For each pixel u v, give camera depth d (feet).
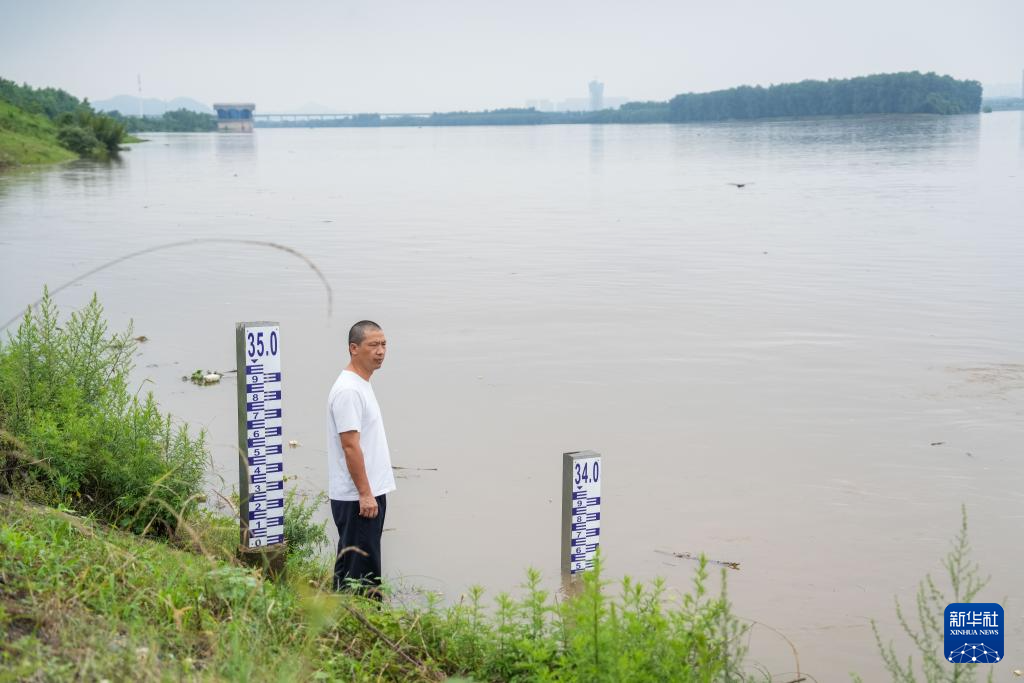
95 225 98.02
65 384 24.67
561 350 46.11
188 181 174.09
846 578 23.59
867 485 29.43
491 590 22.56
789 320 52.70
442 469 30.53
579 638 14.37
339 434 20.08
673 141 412.57
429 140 555.69
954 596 22.81
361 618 16.79
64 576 15.99
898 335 49.11
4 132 233.14
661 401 37.93
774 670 19.30
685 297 59.47
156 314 53.42
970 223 98.32
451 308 56.08
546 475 30.14
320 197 140.87
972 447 32.76
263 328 19.15
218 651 13.65
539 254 79.25
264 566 18.92
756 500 28.22
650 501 28.07
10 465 21.34
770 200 129.08
